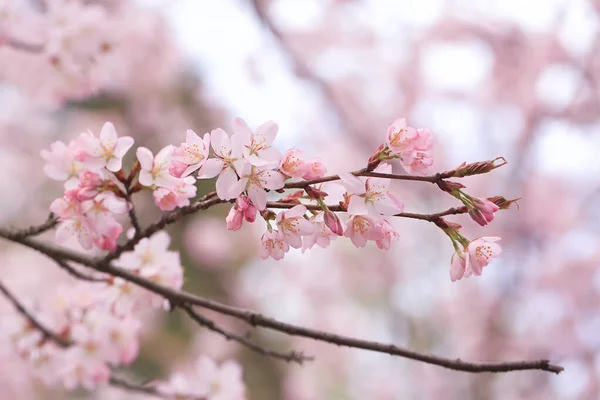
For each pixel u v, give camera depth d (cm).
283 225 163
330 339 204
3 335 315
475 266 167
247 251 1023
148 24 770
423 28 786
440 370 888
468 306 812
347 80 787
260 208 158
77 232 199
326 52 799
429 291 950
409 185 746
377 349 199
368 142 773
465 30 757
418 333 947
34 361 316
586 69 698
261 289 1053
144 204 900
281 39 714
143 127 948
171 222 197
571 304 765
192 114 958
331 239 170
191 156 162
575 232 777
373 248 975
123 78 832
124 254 248
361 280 1002
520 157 746
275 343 1041
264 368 992
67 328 312
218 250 1005
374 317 1066
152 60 832
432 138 158
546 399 765
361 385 1025
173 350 979
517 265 762
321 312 1065
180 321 993
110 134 187
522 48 738
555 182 771
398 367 981
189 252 1002
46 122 967
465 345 825
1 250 915
